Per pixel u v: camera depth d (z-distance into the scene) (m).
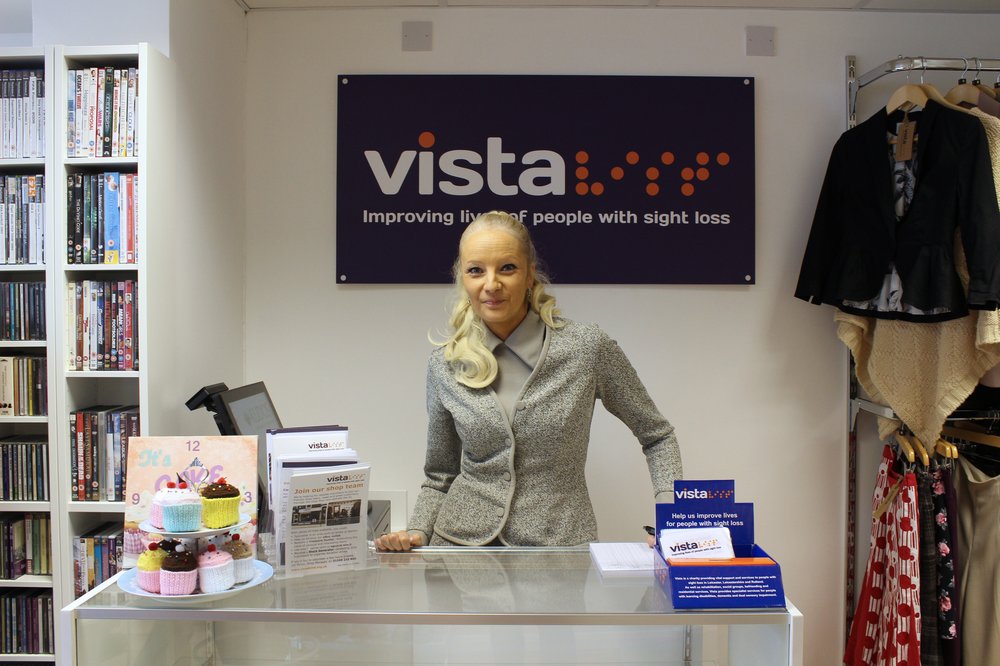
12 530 2.00
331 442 1.45
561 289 2.56
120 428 1.95
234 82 2.48
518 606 1.20
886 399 2.27
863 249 2.27
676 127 2.54
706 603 1.18
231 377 2.47
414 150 2.55
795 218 2.57
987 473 2.27
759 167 2.56
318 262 2.58
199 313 2.24
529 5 2.53
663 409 2.57
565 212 2.54
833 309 2.58
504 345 1.71
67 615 1.16
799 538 2.59
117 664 1.21
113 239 1.94
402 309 2.58
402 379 2.58
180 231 2.11
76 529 1.98
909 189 2.24
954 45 2.56
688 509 1.29
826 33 2.56
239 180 2.53
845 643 2.55
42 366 1.98
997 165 2.09
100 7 2.04
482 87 2.54
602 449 2.56
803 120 2.56
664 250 2.54
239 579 1.27
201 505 1.25
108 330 1.94
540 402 1.63
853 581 2.56
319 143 2.57
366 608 1.19
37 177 1.96
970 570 2.23
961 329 2.13
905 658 2.15
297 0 2.48
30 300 1.97
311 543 1.35
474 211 2.55
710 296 2.57
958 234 2.13
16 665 2.04
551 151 2.54
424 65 2.56
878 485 2.40
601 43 2.55
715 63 2.56
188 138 2.15
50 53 1.92
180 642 1.32
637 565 1.36
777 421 2.58
